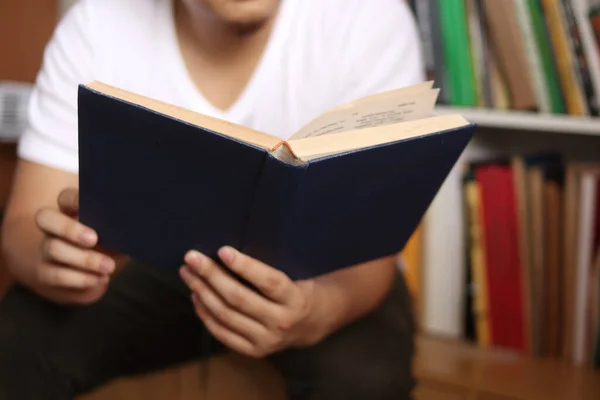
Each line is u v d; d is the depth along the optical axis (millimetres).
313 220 573
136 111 503
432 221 1347
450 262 1345
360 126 592
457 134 583
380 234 673
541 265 1273
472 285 1304
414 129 567
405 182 610
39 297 802
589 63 1240
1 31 1306
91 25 876
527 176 1287
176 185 556
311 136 565
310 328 690
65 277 690
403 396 770
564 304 1266
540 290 1274
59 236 657
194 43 859
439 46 1279
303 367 773
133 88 870
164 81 865
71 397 823
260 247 593
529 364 1214
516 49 1252
